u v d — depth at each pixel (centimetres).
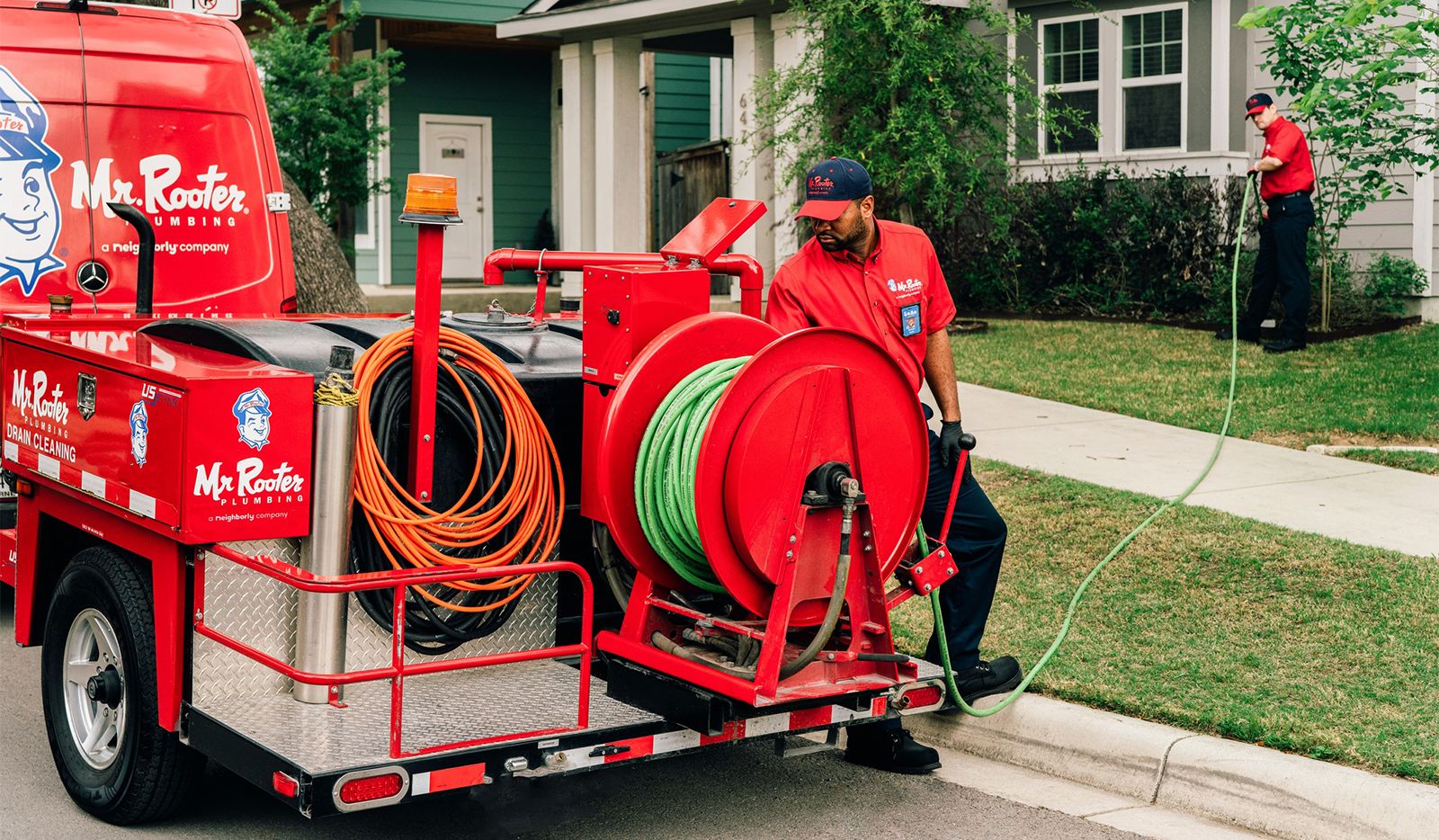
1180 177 1438
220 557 428
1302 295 1205
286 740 402
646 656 443
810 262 515
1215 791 490
